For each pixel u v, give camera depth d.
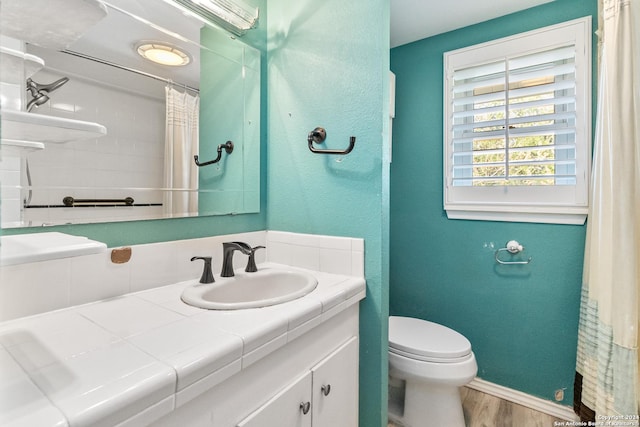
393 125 2.16
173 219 1.11
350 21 1.23
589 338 1.39
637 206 1.17
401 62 2.12
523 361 1.75
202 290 0.98
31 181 0.80
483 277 1.86
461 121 1.93
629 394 1.14
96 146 0.92
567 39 1.60
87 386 0.48
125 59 0.99
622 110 1.20
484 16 1.79
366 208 1.21
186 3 1.15
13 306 0.75
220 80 1.27
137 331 0.69
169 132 1.11
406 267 2.12
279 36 1.42
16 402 0.44
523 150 1.72
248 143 1.38
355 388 1.16
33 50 0.80
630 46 1.20
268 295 1.21
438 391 1.47
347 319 1.11
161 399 0.51
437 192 2.00
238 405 0.67
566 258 1.63
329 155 1.29
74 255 0.56
